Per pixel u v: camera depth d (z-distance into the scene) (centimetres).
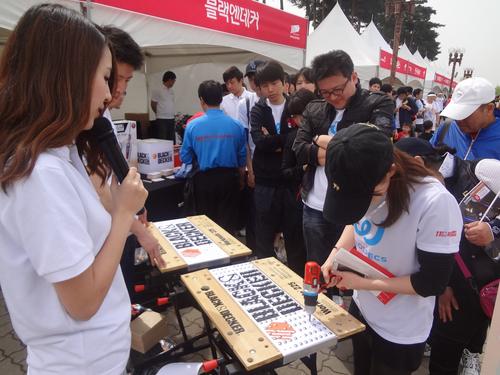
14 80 70
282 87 273
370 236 121
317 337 111
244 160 309
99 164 100
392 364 125
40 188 66
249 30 403
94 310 75
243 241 383
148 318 177
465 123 187
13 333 231
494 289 146
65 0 231
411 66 1444
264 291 137
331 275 125
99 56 74
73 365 79
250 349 105
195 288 139
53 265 67
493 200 145
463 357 174
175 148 365
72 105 70
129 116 684
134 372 154
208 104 289
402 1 1121
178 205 329
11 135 69
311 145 209
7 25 218
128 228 83
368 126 97
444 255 104
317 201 217
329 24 1059
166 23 307
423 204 105
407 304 119
